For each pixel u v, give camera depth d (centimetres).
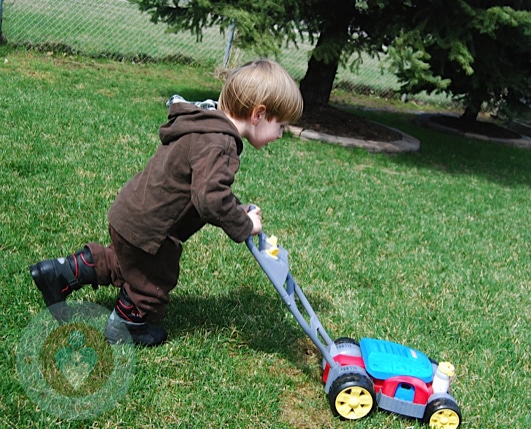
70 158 411
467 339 288
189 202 219
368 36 661
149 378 226
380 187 515
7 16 903
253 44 576
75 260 230
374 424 228
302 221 388
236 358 246
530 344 293
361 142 659
